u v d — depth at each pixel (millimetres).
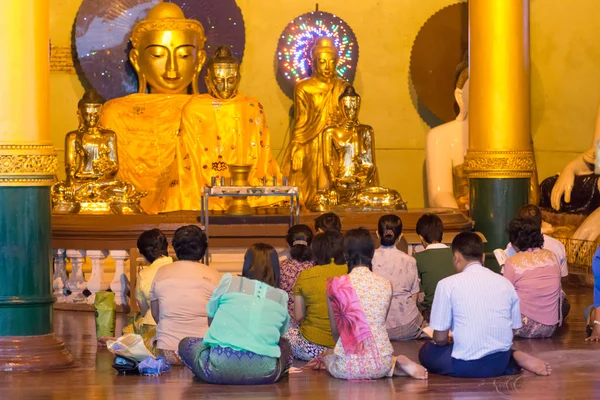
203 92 14992
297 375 7613
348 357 7367
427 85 15641
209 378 7293
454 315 7395
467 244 7426
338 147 13805
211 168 13750
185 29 14242
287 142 15578
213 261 11516
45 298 8070
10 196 7957
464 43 15656
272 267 7422
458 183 14906
